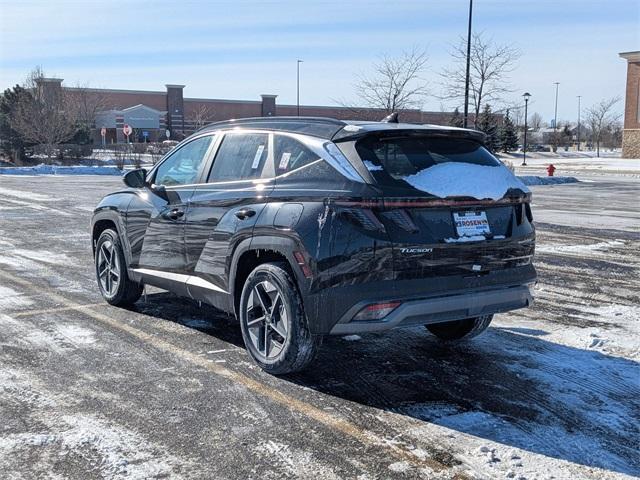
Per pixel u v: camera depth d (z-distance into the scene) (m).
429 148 4.86
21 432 3.96
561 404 4.49
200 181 5.82
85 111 58.06
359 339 5.95
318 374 5.01
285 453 3.73
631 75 53.53
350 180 4.47
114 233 6.80
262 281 4.92
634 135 53.97
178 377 4.89
